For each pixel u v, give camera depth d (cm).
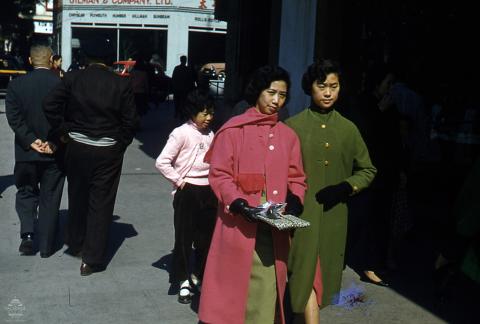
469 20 830
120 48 3800
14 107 611
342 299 555
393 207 614
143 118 2050
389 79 573
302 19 941
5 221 770
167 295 554
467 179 481
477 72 834
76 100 583
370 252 595
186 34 3706
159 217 803
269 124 409
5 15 4344
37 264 619
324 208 432
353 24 903
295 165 410
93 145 586
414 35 865
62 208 838
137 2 3734
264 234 402
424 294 573
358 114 577
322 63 433
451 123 836
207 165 521
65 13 3928
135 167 1137
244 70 1409
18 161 623
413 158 769
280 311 405
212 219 525
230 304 400
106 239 599
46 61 627
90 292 555
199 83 2188
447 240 557
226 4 1504
